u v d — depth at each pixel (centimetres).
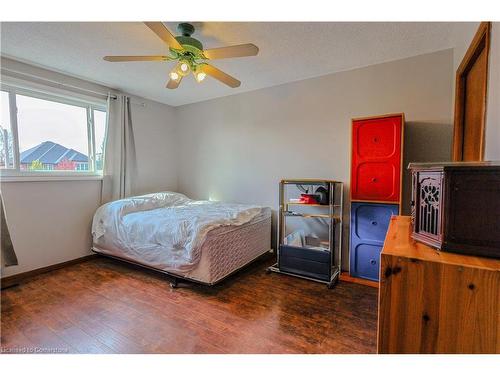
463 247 82
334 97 289
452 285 75
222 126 382
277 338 168
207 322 187
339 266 279
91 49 232
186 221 243
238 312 200
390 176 235
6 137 257
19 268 262
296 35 207
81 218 313
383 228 241
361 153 248
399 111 254
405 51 235
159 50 234
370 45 223
